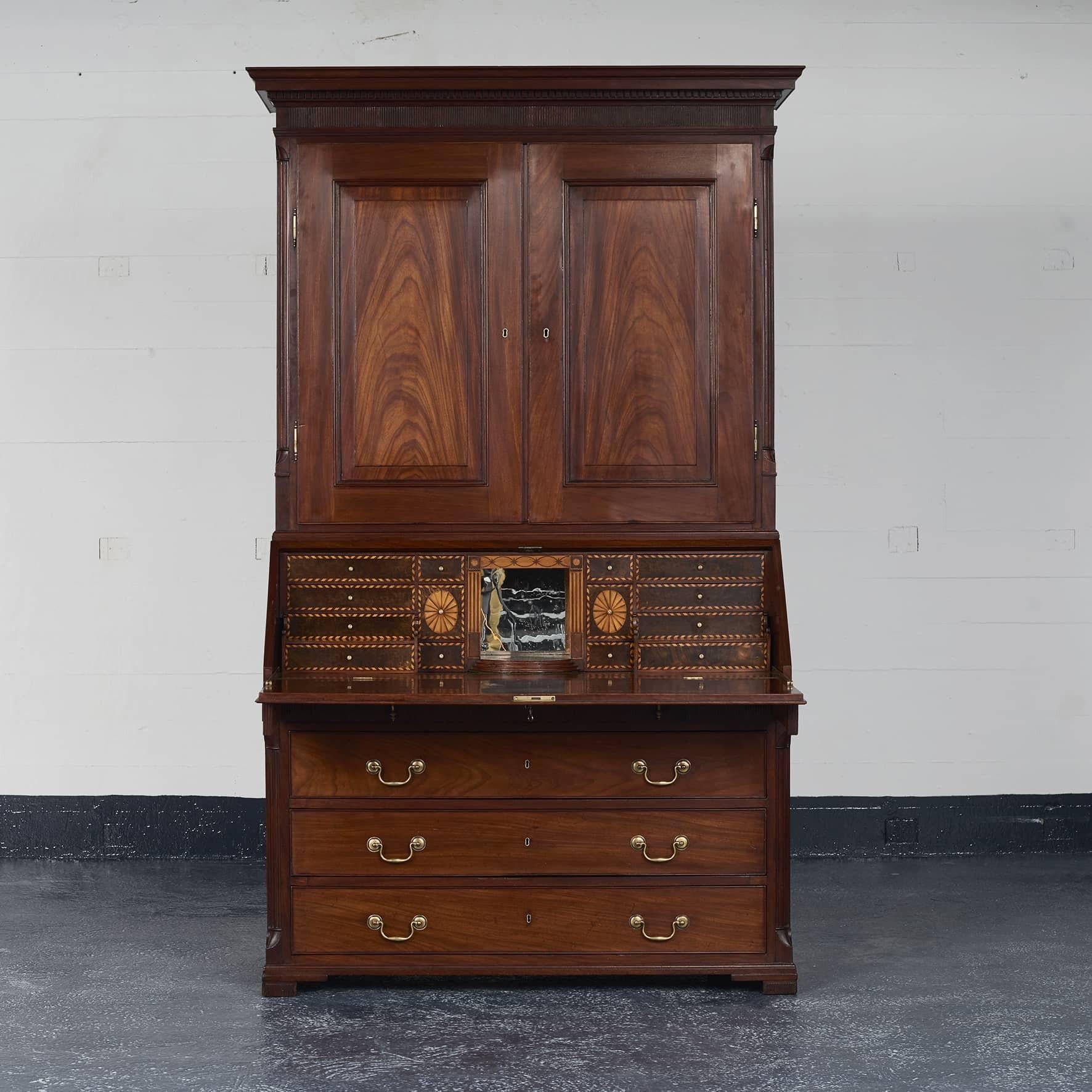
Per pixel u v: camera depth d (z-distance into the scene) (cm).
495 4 473
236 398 475
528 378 361
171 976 359
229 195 473
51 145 473
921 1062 302
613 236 361
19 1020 328
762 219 360
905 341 477
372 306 361
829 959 372
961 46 477
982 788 483
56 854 478
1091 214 479
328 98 357
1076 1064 301
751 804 341
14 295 474
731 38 475
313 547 360
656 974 342
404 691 328
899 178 477
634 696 321
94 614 477
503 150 359
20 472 475
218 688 478
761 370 362
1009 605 481
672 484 362
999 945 384
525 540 361
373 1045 312
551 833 341
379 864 341
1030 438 480
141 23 473
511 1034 319
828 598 479
